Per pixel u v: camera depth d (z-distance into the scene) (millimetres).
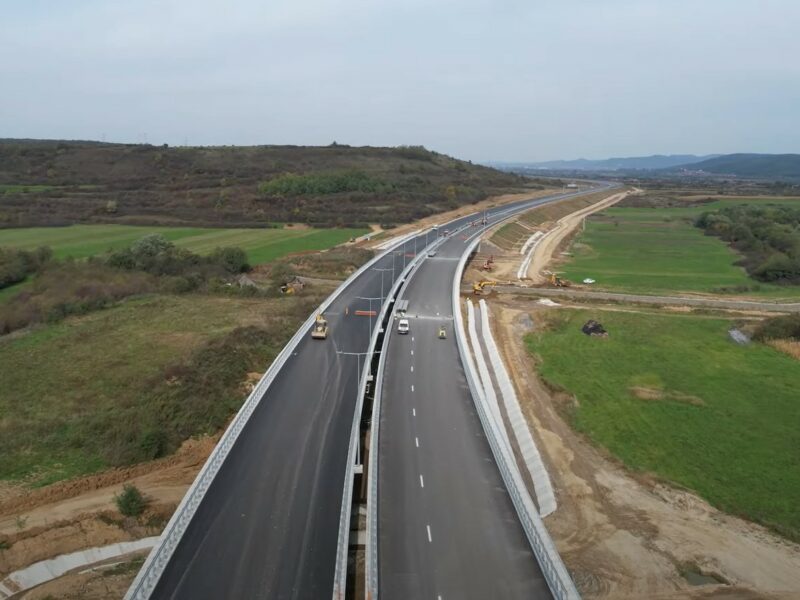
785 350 64125
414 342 59188
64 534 33250
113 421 43438
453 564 27656
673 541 35656
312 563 27156
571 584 24547
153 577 25453
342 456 36562
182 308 73438
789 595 31672
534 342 67375
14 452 40094
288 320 67062
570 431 48250
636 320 73688
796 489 40219
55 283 79500
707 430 47656
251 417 41312
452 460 37125
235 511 30734
